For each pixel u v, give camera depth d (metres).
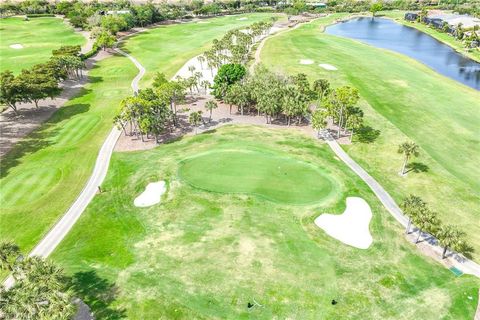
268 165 67.44
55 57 112.12
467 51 157.25
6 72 89.88
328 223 53.59
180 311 40.09
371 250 49.19
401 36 189.62
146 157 71.75
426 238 51.97
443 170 69.25
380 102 98.69
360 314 40.22
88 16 186.12
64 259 47.50
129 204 58.34
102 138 79.75
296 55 139.50
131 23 186.25
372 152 75.19
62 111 93.50
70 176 65.75
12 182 63.41
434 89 109.38
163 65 130.88
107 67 128.62
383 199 60.12
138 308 40.47
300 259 47.06
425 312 40.75
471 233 53.47
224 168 66.19
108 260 47.31
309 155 72.00
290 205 56.69
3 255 39.16
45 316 33.56
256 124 87.38
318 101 97.81
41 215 55.78
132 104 76.12
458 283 44.69
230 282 43.56
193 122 80.50
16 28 174.75
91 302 41.19
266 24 182.12
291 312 40.12
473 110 95.44
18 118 88.31
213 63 118.00
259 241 49.69
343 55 141.88
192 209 56.03
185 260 46.75
